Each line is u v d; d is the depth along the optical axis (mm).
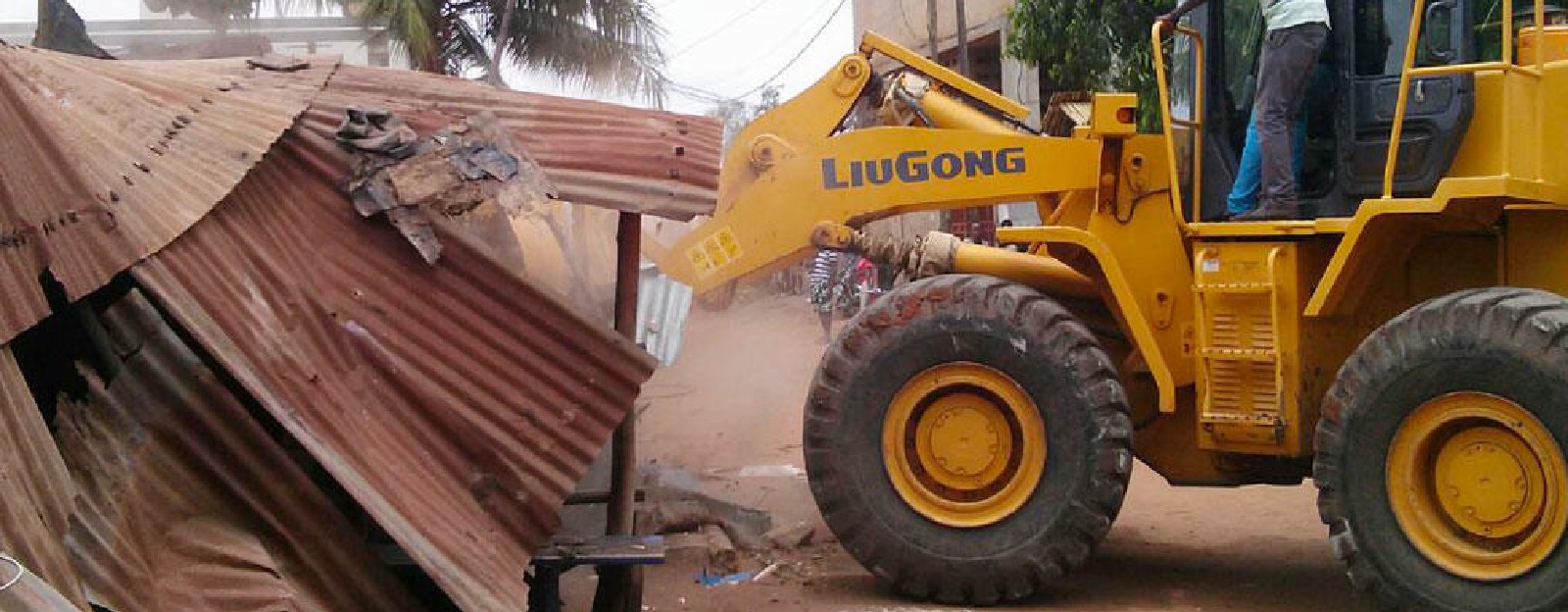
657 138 6258
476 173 5660
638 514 8805
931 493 7805
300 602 4332
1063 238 8023
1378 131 7379
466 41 17172
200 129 5191
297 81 6121
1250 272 7613
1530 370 6523
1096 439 7574
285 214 5270
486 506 5184
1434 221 7180
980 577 7641
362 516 5117
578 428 5473
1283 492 10703
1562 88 7016
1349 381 7047
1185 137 8156
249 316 4723
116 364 4398
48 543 3652
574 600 7625
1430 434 6852
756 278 8859
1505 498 6680
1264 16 7535
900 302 7895
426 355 5281
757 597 7699
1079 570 8453
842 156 8672
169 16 13906
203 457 4445
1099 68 16438
